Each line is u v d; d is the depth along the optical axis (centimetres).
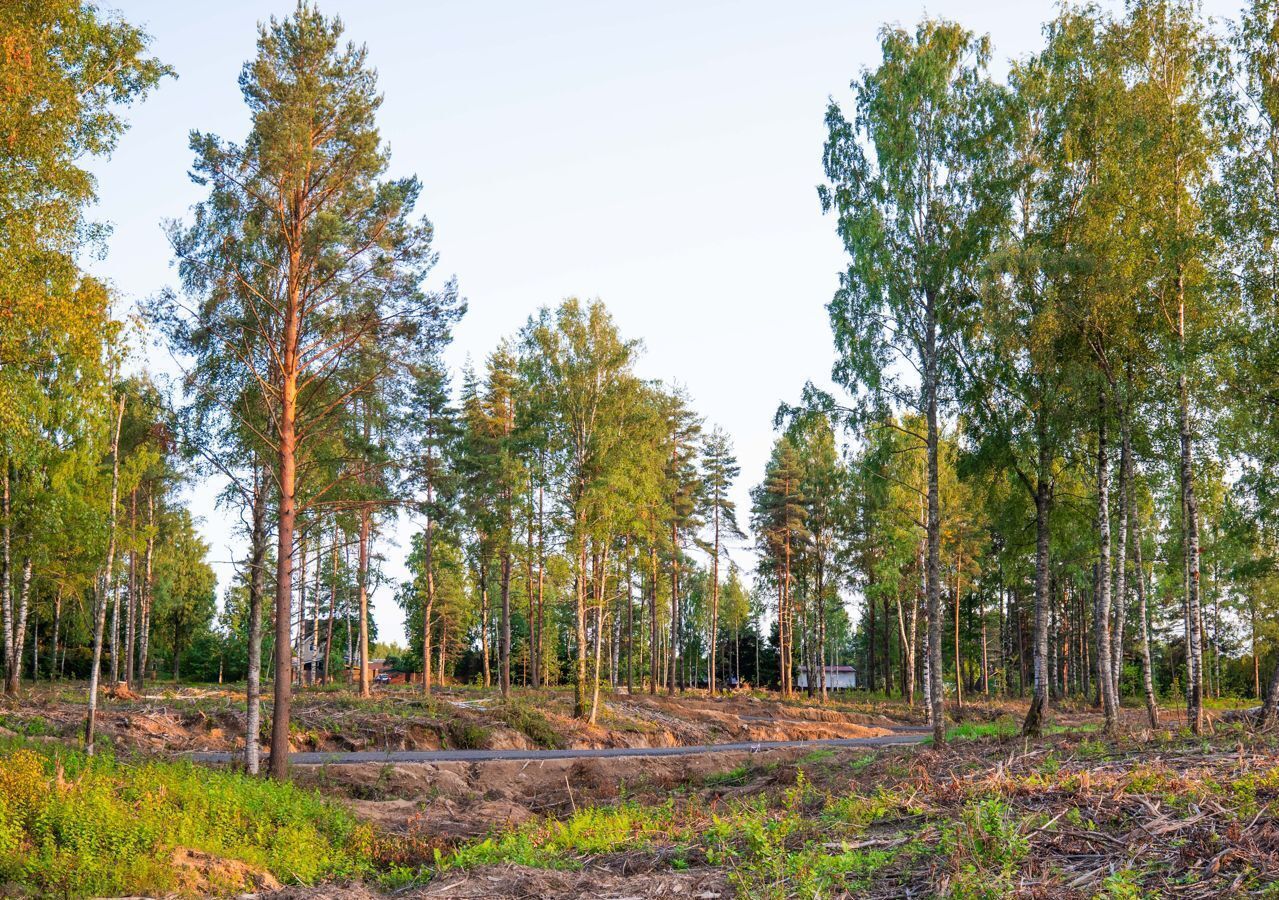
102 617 1902
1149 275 2092
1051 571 4503
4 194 1562
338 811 1656
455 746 2912
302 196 2102
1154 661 5856
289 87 2064
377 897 1144
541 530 3597
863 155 2338
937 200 2266
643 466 3594
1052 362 2097
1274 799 898
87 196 1689
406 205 2155
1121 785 1039
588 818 1541
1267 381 2056
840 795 1590
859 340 2272
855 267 2266
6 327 1547
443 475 2209
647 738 3503
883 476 2297
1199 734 1772
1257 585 4816
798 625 7144
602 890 1020
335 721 2847
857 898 841
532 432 3578
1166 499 2866
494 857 1301
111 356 1936
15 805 1196
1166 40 2117
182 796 1468
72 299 1642
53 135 1609
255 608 2022
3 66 1505
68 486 2166
